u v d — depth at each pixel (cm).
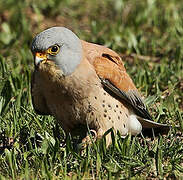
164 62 1667
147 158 1135
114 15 2048
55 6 2070
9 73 1470
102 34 1880
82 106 1162
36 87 1188
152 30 1936
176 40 1802
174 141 1223
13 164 1104
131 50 1745
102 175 1080
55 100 1172
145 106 1276
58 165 1103
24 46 1716
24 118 1284
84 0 2159
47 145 1136
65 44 1116
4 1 2062
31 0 2088
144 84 1493
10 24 1934
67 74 1130
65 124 1215
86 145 1148
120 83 1198
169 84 1495
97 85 1158
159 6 2061
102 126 1176
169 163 1143
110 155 1128
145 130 1312
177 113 1309
